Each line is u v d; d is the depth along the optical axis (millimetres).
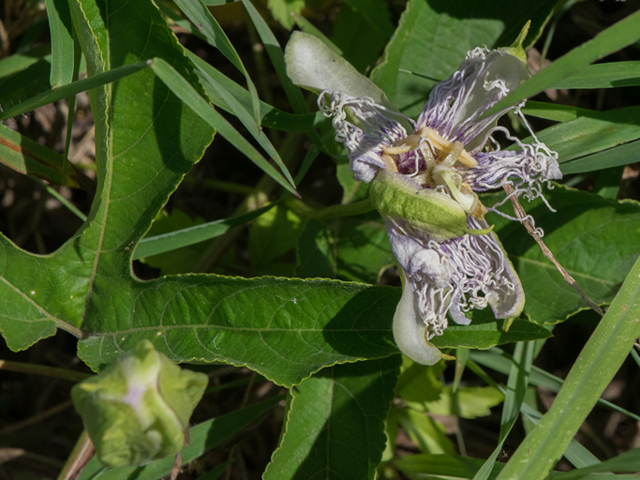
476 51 297
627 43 268
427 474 339
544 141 324
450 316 305
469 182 304
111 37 297
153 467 312
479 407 349
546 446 287
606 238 323
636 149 317
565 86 322
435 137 299
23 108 310
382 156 297
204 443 322
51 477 367
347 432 316
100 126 295
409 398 344
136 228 303
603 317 296
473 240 296
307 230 351
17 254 299
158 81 299
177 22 344
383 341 300
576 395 290
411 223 281
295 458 312
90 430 261
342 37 365
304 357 299
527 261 331
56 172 325
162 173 303
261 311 300
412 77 347
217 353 299
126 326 304
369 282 346
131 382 257
